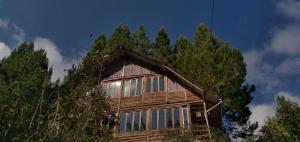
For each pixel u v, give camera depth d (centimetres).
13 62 2306
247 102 2864
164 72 2338
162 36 3575
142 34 3588
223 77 2833
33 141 840
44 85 1080
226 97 2777
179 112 2095
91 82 1314
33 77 1243
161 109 2141
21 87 1059
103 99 1345
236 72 2933
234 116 2888
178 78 2267
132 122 2105
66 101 1116
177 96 2180
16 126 880
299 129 1764
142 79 2344
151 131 2016
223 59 2980
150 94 2238
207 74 2855
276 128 1859
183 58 3203
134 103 2206
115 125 2014
